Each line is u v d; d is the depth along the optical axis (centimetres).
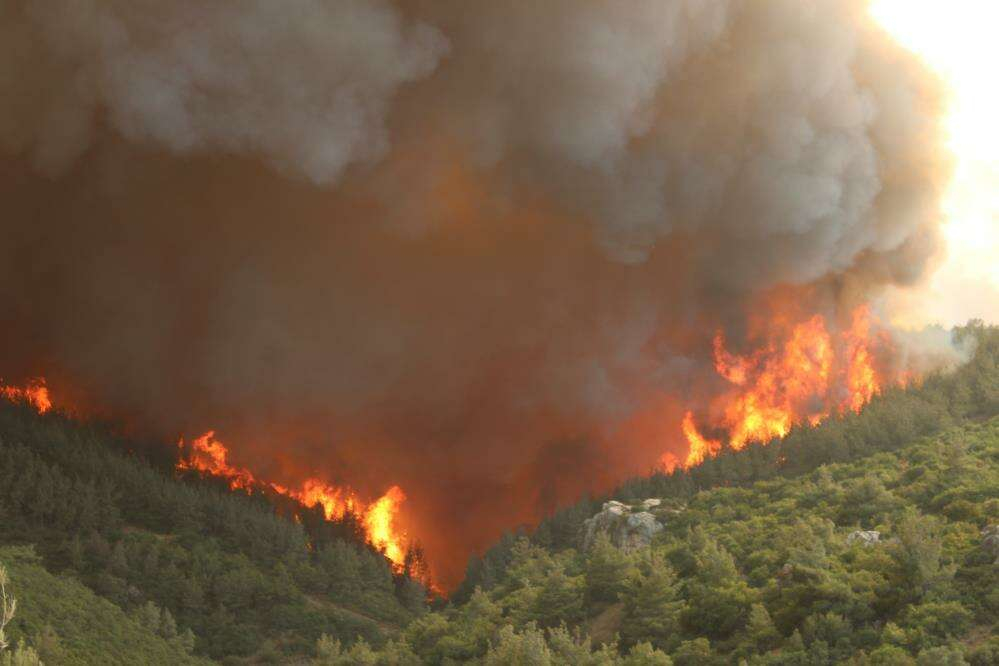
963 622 6234
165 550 13562
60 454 15500
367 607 13875
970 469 9219
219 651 11838
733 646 7244
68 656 8506
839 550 8056
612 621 8794
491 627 9106
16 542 12925
